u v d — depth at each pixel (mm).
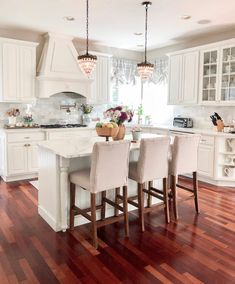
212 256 2582
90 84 5773
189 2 3711
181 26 4832
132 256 2570
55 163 2982
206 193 4430
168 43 6117
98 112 6500
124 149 2828
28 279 2213
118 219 2955
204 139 4969
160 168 3236
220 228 3168
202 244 2805
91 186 2711
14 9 4027
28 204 3836
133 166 3311
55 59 5297
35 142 5094
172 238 2926
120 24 4730
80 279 2221
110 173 2785
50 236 2932
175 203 3428
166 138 3193
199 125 5832
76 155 2775
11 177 4973
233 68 4895
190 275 2289
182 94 5703
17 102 5199
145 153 3043
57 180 2990
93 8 3982
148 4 3793
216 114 5156
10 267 2373
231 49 4852
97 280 2211
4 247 2693
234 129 4930
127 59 6836
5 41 4836
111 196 3441
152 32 5227
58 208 3027
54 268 2363
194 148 3561
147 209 3203
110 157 2736
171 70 5910
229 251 2672
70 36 5473
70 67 5461
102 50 6406
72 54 5516
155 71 6828
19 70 5039
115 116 3506
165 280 2217
